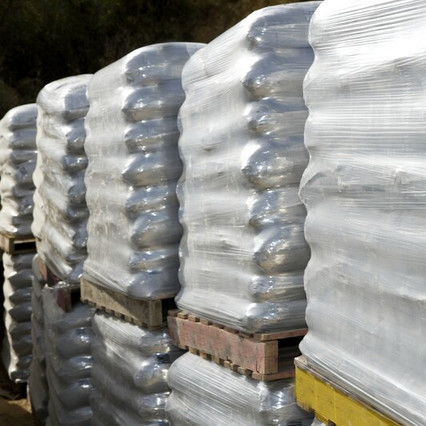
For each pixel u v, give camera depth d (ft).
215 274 11.75
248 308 10.87
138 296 13.58
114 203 14.05
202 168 11.96
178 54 13.58
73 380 17.20
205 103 11.89
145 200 13.43
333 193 9.00
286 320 10.78
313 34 9.32
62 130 16.60
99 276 15.05
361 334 8.56
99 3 48.65
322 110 9.23
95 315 16.34
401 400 7.83
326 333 9.30
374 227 8.24
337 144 8.87
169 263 13.57
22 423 22.07
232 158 11.10
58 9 49.37
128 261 13.67
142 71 13.37
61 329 17.25
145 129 13.41
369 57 8.25
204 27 48.03
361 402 8.68
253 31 10.71
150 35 48.44
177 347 13.96
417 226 7.63
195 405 12.67
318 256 9.49
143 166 13.41
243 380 11.46
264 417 10.93
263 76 10.59
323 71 9.14
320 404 9.62
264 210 10.68
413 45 7.58
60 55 49.55
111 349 15.31
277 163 10.64
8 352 24.79
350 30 8.60
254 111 10.68
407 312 7.83
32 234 22.65
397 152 7.89
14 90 48.34
